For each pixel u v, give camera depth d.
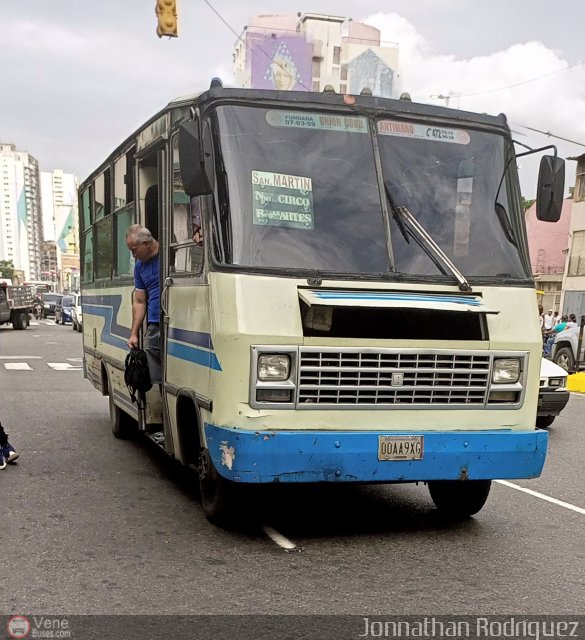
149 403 6.83
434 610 4.12
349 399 4.92
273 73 60.72
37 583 4.38
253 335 4.75
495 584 4.55
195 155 4.94
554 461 8.46
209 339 5.04
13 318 36.38
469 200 5.61
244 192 5.09
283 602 4.18
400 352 4.99
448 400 5.14
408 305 4.80
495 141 5.84
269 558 4.89
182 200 5.72
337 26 62.72
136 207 7.16
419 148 5.61
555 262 45.25
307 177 5.26
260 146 5.23
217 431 4.84
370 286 5.06
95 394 13.22
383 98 5.66
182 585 4.39
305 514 5.97
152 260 6.61
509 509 6.36
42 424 9.98
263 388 4.76
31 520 5.63
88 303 10.31
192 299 5.45
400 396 5.01
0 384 14.40
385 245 5.25
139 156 6.96
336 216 5.24
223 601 4.17
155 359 6.57
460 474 5.08
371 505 6.32
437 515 6.08
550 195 5.65
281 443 4.71
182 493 6.53
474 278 5.35
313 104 5.43
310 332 4.87
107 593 4.25
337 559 4.91
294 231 5.12
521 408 5.33
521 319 5.35
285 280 4.92
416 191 5.48
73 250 89.88
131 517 5.77
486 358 5.21
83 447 8.46
